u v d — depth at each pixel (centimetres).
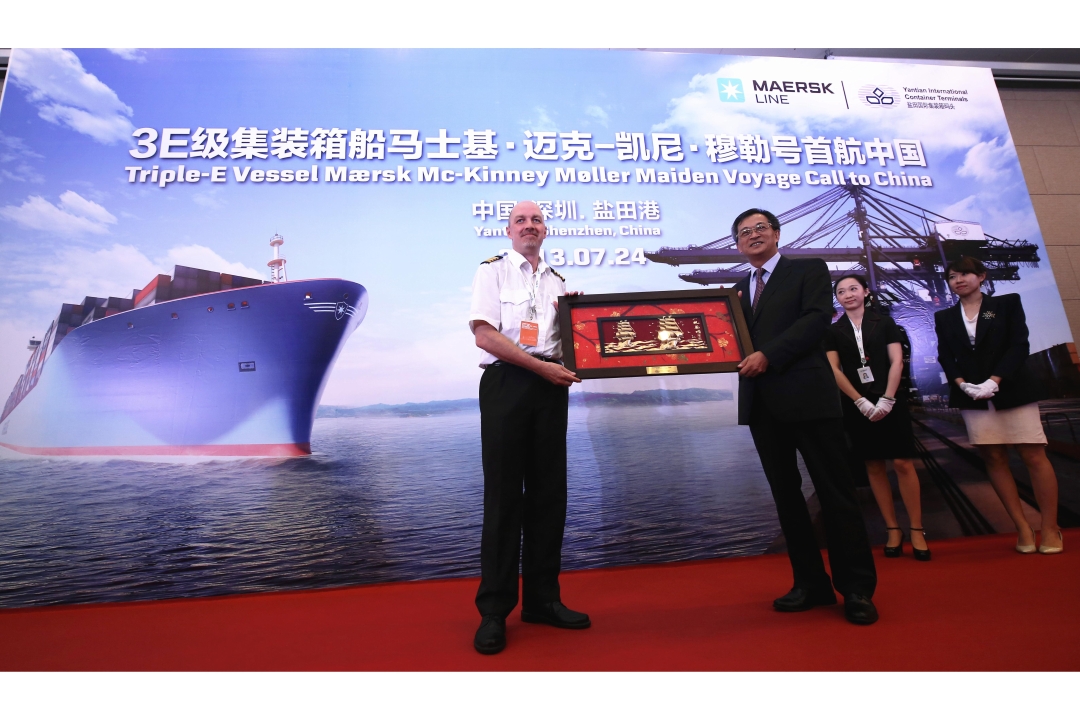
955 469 279
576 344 164
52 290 258
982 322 257
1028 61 392
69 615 204
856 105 331
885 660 117
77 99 282
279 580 239
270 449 255
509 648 138
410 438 262
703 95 322
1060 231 364
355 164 290
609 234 297
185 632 170
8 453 240
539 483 163
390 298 277
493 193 295
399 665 130
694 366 161
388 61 308
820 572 165
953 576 196
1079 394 298
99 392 252
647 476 267
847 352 262
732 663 120
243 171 283
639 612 169
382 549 247
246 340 264
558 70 317
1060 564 206
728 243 302
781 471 168
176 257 269
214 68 297
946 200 319
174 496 245
